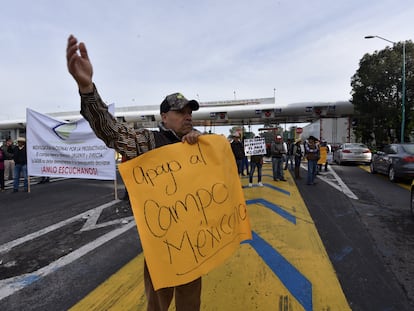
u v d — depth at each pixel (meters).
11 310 2.73
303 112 27.66
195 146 1.77
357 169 14.87
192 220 1.70
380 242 4.29
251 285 3.05
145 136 1.75
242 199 1.97
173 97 1.79
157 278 1.59
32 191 9.49
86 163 7.59
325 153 13.59
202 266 1.68
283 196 7.65
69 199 7.98
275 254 3.84
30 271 3.54
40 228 5.32
